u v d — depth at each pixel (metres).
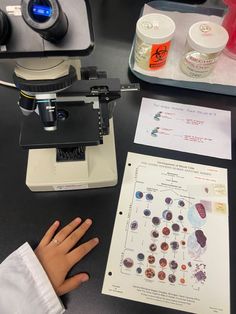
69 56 0.30
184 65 0.59
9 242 0.48
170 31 0.53
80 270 0.46
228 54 0.63
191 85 0.62
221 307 0.44
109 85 0.42
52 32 0.27
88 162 0.51
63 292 0.44
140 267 0.46
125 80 0.62
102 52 0.65
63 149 0.51
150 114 0.60
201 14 0.67
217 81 0.60
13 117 0.58
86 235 0.48
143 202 0.51
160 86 0.63
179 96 0.62
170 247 0.47
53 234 0.48
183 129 0.58
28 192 0.52
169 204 0.51
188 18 0.65
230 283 0.45
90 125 0.44
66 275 0.45
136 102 0.61
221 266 0.46
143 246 0.47
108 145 0.54
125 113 0.59
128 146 0.56
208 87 0.62
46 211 0.50
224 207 0.51
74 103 0.45
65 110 0.45
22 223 0.49
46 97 0.36
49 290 0.43
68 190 0.52
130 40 0.67
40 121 0.44
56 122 0.42
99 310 0.43
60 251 0.47
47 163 0.51
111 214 0.50
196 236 0.48
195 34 0.54
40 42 0.29
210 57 0.55
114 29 0.68
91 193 0.52
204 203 0.51
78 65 0.39
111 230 0.48
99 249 0.47
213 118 0.60
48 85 0.33
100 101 0.45
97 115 0.45
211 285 0.45
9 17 0.29
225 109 0.61
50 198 0.51
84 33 0.30
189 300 0.44
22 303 0.43
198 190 0.52
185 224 0.49
